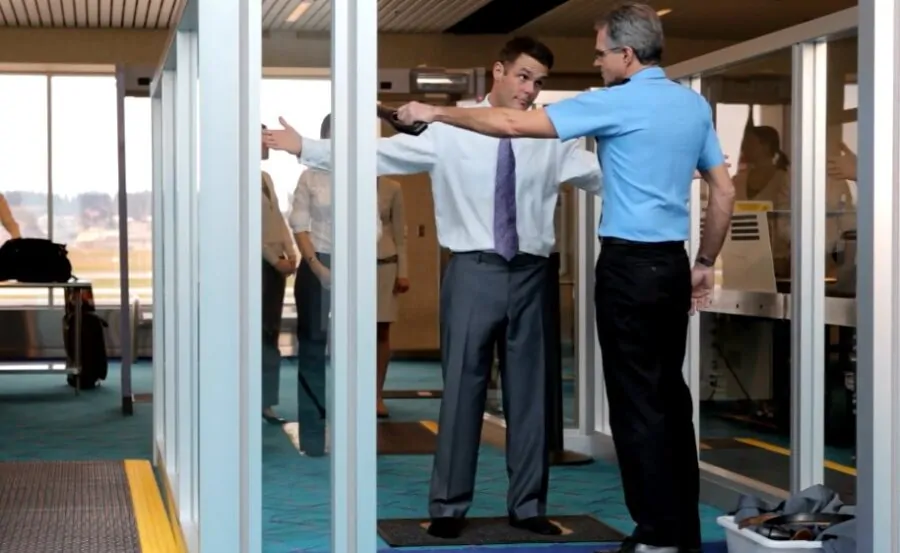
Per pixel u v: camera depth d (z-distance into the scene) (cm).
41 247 1198
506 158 542
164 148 666
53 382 1361
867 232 392
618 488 682
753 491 605
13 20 1577
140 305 1691
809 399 575
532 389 555
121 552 507
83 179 1725
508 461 561
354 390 340
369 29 335
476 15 1525
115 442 895
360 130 336
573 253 802
